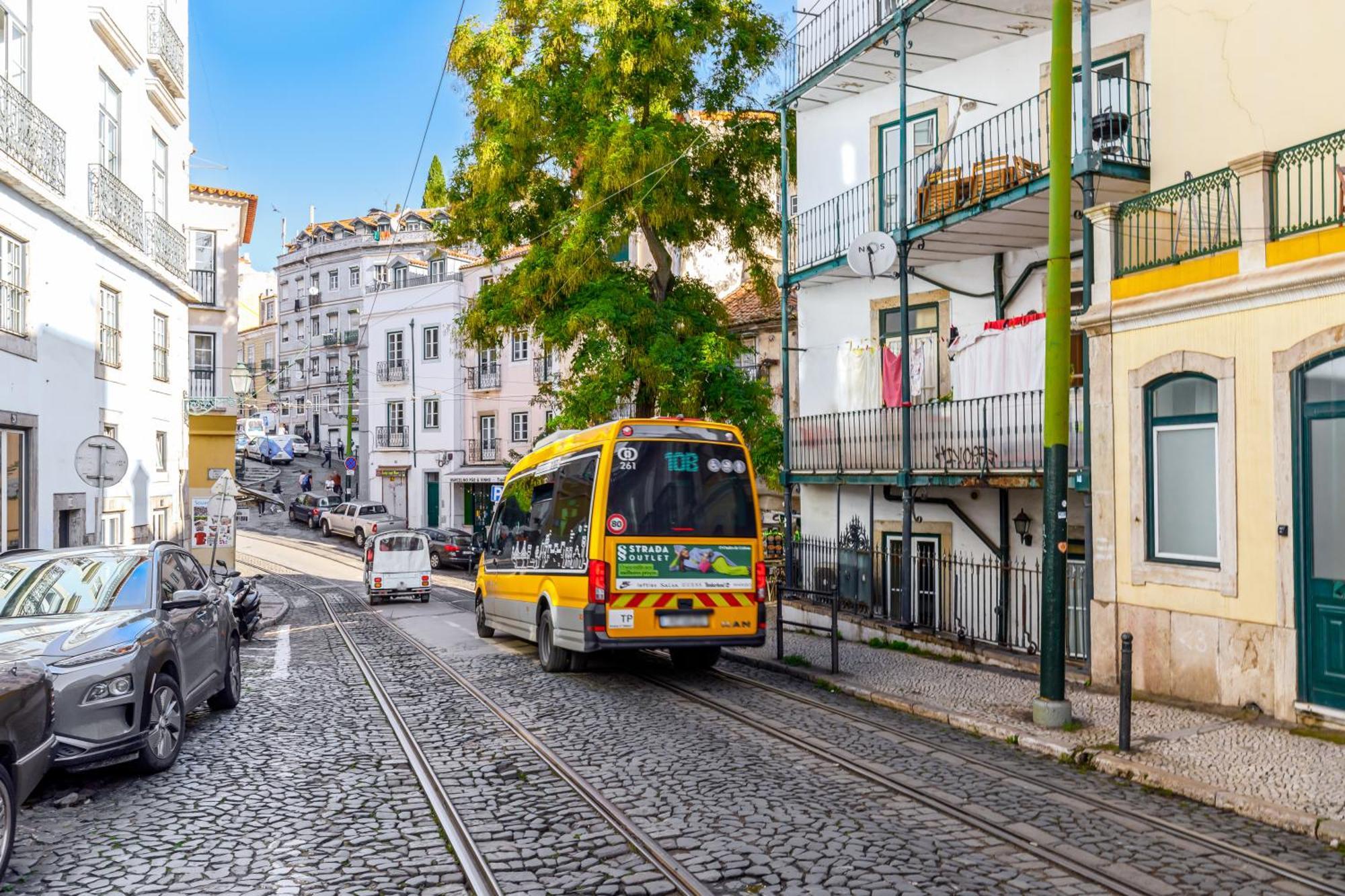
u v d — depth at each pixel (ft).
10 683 17.46
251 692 37.19
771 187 72.13
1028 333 43.39
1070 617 41.42
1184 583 31.91
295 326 246.68
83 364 56.08
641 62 59.06
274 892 16.90
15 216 47.70
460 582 104.83
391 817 21.18
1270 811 20.92
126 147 63.62
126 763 24.98
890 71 56.34
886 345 55.36
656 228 62.85
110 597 26.32
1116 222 35.50
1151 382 33.53
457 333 70.64
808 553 60.49
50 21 51.52
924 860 18.31
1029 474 42.06
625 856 18.66
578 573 39.11
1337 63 31.32
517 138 62.44
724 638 39.17
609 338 61.82
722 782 23.77
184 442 77.82
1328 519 27.61
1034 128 50.01
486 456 148.46
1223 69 34.94
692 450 39.70
